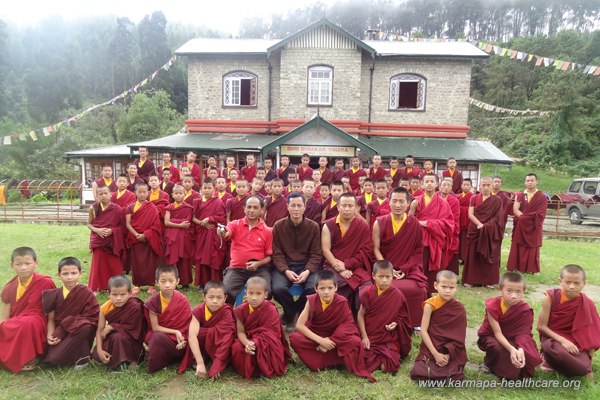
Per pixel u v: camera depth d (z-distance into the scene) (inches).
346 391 166.1
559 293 182.5
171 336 182.2
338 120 744.3
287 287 224.7
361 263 225.8
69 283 182.9
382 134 767.1
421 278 226.4
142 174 426.6
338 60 740.0
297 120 744.3
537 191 350.9
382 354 187.2
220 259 288.5
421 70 757.9
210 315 182.5
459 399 162.6
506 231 617.0
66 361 179.8
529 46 1923.0
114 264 283.0
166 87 2347.4
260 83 768.3
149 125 1660.9
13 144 1393.9
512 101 1898.4
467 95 760.3
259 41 865.5
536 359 170.4
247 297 179.0
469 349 209.2
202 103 778.8
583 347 175.5
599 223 780.6
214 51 758.5
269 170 471.2
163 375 175.6
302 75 744.3
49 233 513.0
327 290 181.0
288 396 162.4
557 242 543.2
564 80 1535.4
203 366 174.6
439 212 271.6
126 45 2753.4
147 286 304.8
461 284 330.3
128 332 181.8
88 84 2645.2
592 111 1547.7
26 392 163.5
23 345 175.9
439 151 699.4
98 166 877.8
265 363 174.7
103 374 176.9
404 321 195.5
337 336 181.0
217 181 345.1
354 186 480.1
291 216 229.5
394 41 923.4
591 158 1502.2
